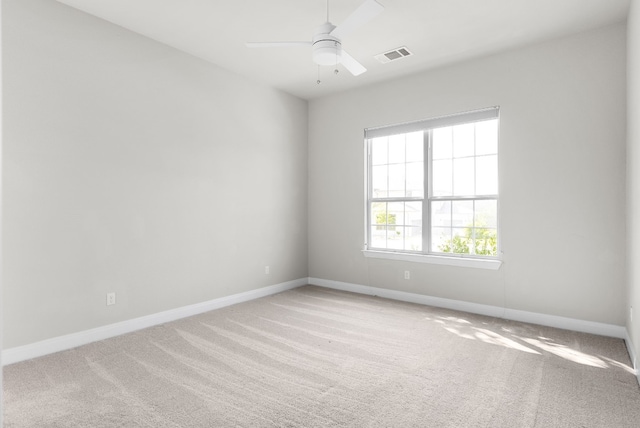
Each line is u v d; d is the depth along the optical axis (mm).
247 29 3615
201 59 4258
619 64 3441
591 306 3582
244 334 3537
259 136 4969
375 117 5016
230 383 2580
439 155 4574
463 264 4281
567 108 3689
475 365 2861
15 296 2934
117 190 3539
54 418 2176
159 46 3867
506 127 4023
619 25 3441
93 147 3369
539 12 3287
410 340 3375
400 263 4824
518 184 3959
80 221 3289
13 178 2924
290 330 3643
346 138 5309
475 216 4316
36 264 3037
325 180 5543
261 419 2166
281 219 5305
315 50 2844
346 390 2488
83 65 3307
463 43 3848
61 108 3176
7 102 2895
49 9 3107
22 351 2955
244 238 4770
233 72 4625
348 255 5309
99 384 2566
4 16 2883
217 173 4441
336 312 4246
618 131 3443
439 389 2500
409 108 4715
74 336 3240
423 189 4672
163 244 3906
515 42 3824
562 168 3717
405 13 3299
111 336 3473
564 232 3713
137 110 3688
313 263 5707
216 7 3234
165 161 3926
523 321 3928
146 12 3320
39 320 3053
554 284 3768
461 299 4348
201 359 2973
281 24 3518
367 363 2896
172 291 3980
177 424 2119
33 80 3021
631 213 3043
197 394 2436
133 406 2297
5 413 2223
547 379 2633
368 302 4688
